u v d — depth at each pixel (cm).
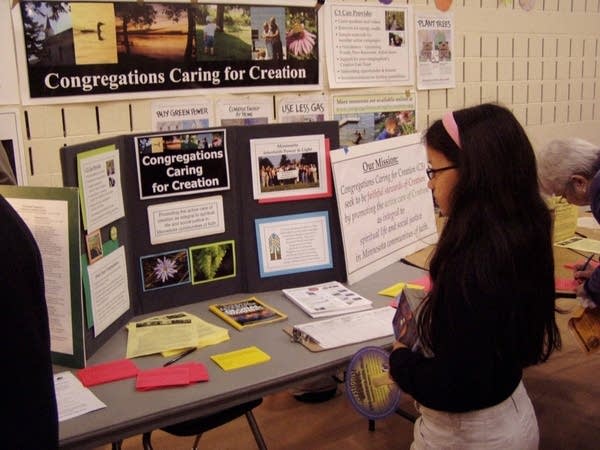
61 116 234
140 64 246
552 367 314
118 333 167
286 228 198
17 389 88
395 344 135
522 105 371
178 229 184
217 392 132
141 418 122
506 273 110
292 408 284
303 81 286
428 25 321
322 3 282
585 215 314
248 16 267
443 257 115
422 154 235
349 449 251
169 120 256
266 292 196
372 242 212
